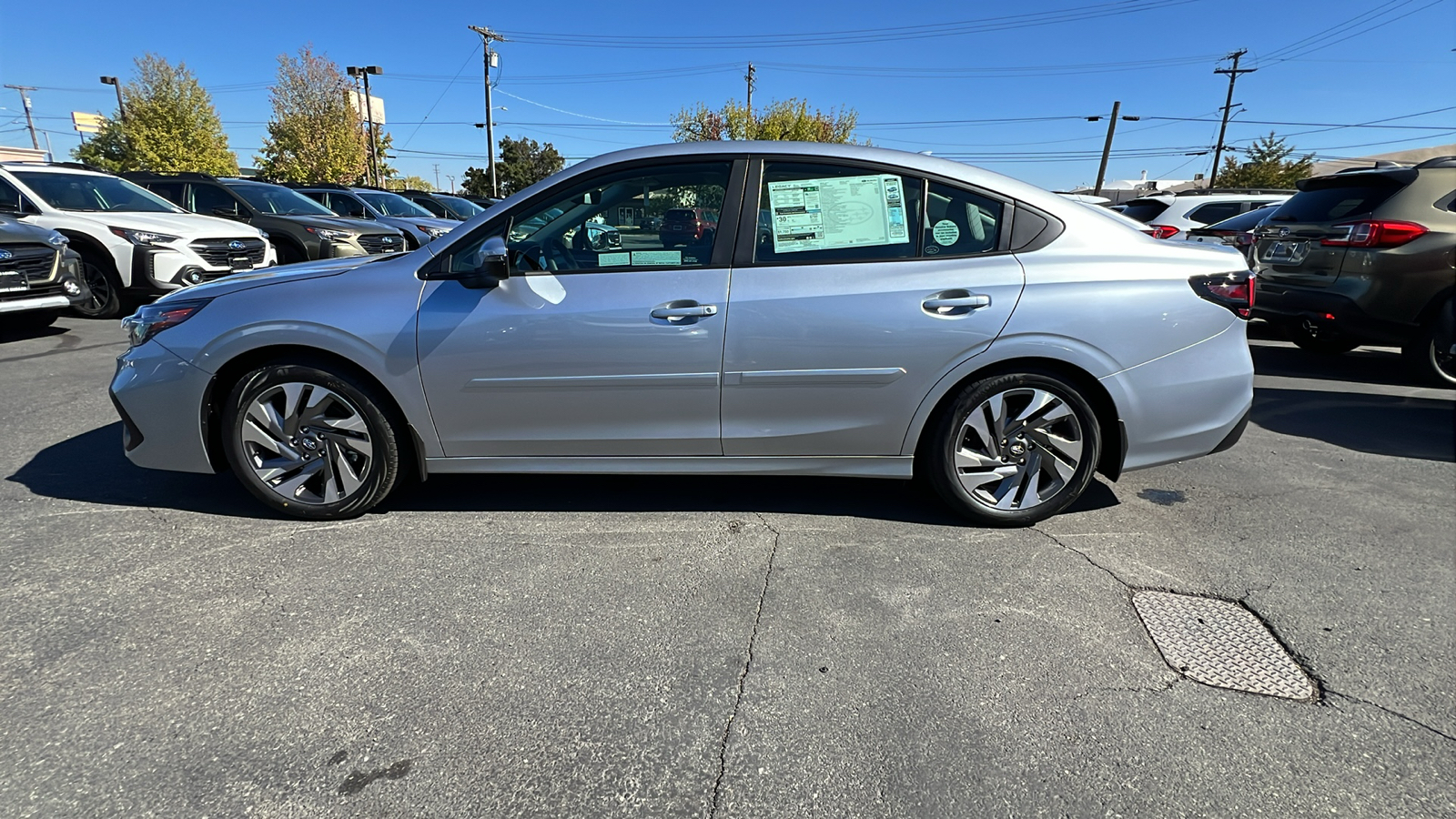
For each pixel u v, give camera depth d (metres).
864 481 3.90
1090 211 3.26
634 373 3.11
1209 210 11.45
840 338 3.06
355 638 2.48
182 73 36.34
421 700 2.19
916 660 2.40
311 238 10.20
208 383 3.17
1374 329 5.93
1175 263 3.16
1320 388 6.05
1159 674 2.34
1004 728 2.10
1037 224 3.15
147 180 10.77
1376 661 2.41
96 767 1.91
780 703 2.20
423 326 3.09
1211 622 2.63
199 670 2.30
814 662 2.39
